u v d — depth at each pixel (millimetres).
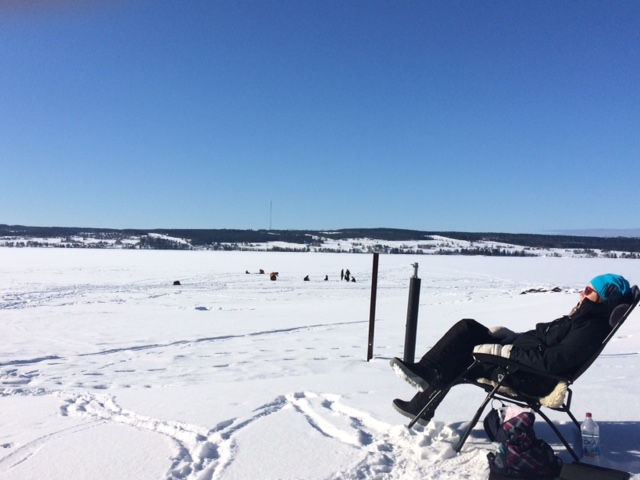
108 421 3633
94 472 2688
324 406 3881
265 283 30094
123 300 19375
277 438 3164
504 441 2654
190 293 22906
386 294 23859
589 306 2900
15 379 6023
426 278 38094
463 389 4352
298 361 6996
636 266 65625
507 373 2930
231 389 4492
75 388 5305
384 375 5160
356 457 2867
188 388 4645
